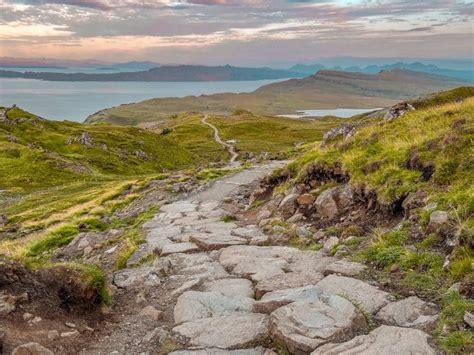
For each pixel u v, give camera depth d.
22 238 28.75
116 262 15.93
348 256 12.58
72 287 10.54
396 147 17.27
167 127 174.62
